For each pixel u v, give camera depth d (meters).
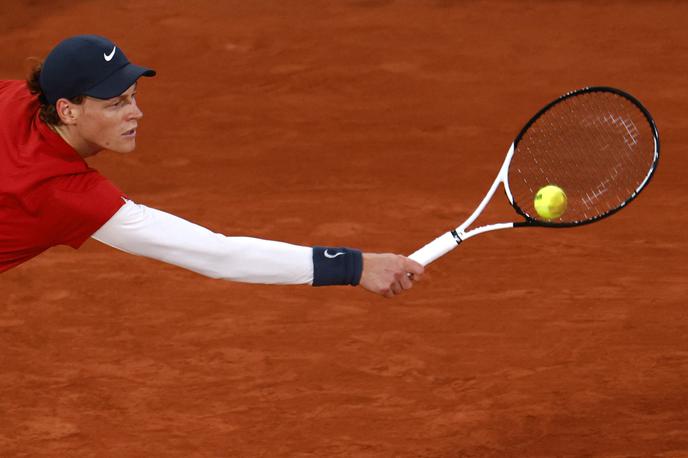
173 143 34.78
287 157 33.53
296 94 38.91
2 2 48.66
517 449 18.36
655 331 22.45
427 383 20.56
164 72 41.44
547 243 26.78
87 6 48.62
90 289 24.80
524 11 47.00
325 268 13.39
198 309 23.75
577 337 22.25
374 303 23.80
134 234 12.34
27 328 23.12
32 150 12.10
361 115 36.91
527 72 40.47
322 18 46.41
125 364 21.59
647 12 46.69
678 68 40.69
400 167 32.47
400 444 18.56
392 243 27.38
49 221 12.17
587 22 45.66
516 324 22.84
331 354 21.72
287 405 19.92
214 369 21.30
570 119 34.78
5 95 13.05
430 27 45.16
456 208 29.36
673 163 32.06
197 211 29.70
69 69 11.98
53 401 20.27
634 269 25.41
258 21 46.25
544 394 20.08
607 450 18.25
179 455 18.42
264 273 13.12
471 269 25.50
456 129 35.38
